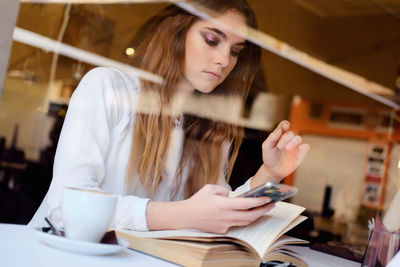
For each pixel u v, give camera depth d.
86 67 3.09
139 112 1.29
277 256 0.81
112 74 1.28
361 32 7.03
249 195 0.82
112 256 0.70
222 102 1.60
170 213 0.85
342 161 7.74
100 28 3.14
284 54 6.84
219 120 1.56
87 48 3.06
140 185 1.29
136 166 1.26
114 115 1.23
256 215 0.82
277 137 1.26
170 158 1.38
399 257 0.73
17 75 2.71
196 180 1.44
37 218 1.13
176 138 1.42
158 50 1.48
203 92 1.53
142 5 3.31
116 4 3.21
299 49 6.91
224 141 1.56
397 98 7.38
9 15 1.54
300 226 1.68
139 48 1.48
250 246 0.75
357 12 6.88
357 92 7.58
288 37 6.81
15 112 2.75
